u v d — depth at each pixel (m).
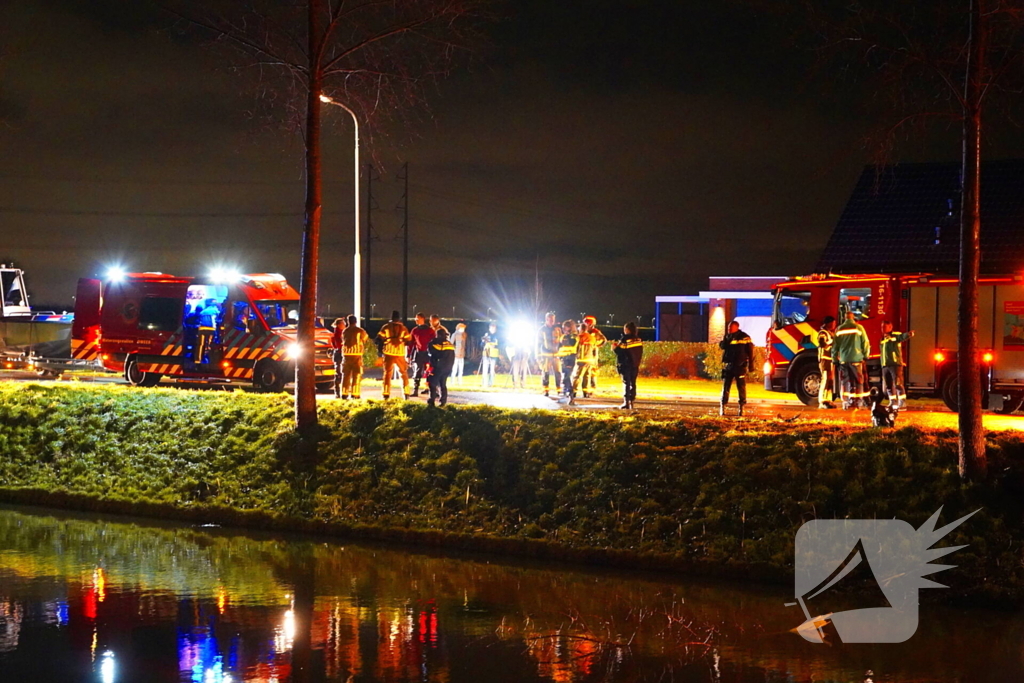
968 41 13.48
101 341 27.59
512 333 28.45
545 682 9.96
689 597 12.98
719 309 44.94
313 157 18.02
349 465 17.83
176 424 19.97
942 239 34.56
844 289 23.84
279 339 25.66
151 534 16.50
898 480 14.55
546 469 16.45
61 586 13.16
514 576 13.99
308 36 17.44
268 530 16.91
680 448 16.12
